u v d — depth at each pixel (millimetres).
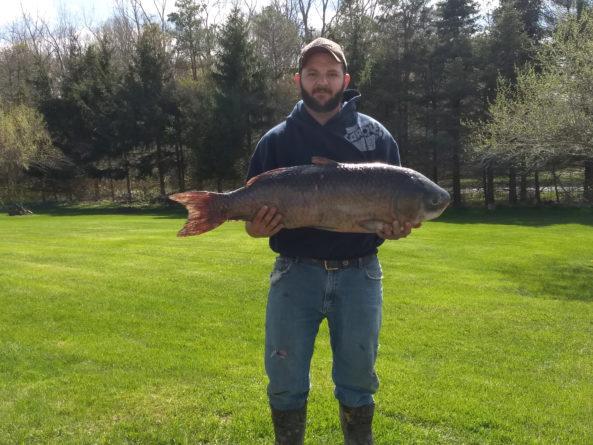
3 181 40781
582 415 4777
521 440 4234
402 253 15383
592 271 13562
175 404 4758
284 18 47656
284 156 3365
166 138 40969
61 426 4379
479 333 7492
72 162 43531
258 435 4250
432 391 5137
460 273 12570
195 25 48969
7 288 9562
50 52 59656
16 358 5906
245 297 9242
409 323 7871
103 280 10508
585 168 33594
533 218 30094
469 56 35000
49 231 21000
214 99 37406
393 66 36188
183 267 12195
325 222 3123
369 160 3391
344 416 3467
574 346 7055
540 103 17797
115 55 55094
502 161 23141
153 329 7152
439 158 35469
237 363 5828
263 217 3127
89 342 6504
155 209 38375
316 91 3211
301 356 3330
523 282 11883
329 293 3262
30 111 39500
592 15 17891
